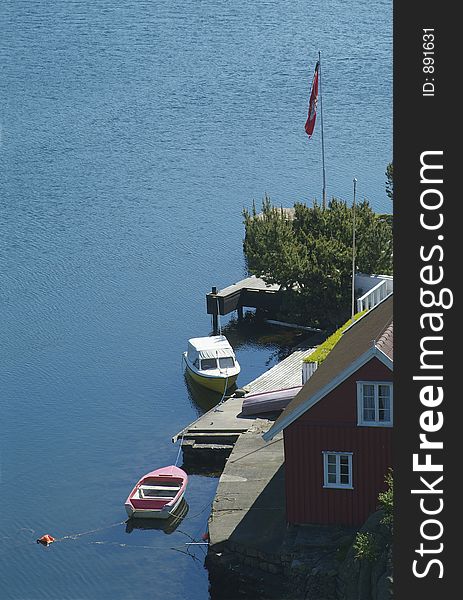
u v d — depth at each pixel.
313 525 48.66
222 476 55.00
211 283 96.62
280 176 133.00
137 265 101.88
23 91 186.50
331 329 81.81
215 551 48.88
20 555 54.66
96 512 58.72
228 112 168.25
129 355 81.69
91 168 138.00
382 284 74.81
